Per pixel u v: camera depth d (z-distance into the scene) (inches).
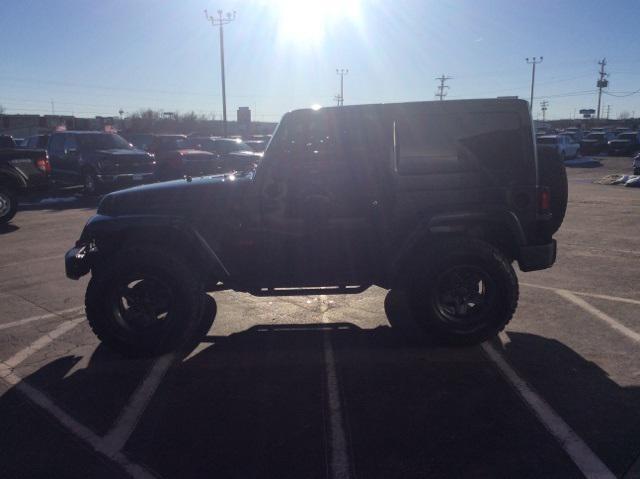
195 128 2967.5
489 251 188.5
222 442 139.4
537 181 193.3
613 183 805.2
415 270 191.2
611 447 133.0
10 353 200.8
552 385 165.8
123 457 133.6
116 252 202.1
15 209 483.2
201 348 202.5
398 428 144.0
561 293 257.6
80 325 229.5
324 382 172.2
